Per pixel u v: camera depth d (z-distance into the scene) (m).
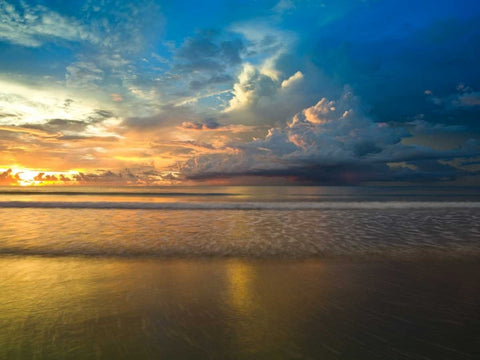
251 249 7.70
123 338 3.06
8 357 2.69
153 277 5.30
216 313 3.71
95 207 19.17
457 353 2.76
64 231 10.32
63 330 3.24
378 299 4.20
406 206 19.89
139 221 12.98
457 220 13.53
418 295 4.36
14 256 6.89
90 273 5.54
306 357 2.70
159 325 3.37
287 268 5.94
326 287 4.75
